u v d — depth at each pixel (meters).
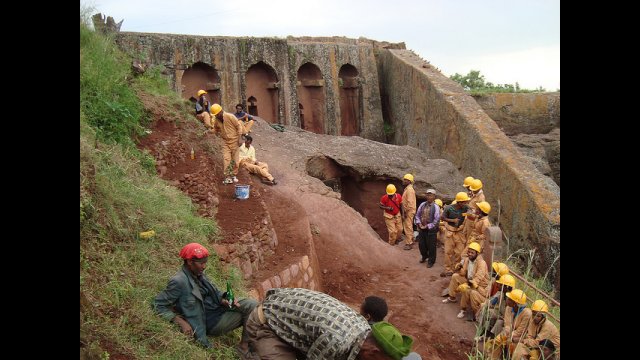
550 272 14.62
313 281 10.46
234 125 11.33
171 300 5.87
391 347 4.12
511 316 8.91
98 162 7.90
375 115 25.62
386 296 12.00
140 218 7.62
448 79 21.84
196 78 20.73
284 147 17.58
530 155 24.36
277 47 22.38
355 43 26.08
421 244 13.53
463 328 10.71
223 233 9.19
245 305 5.98
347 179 19.03
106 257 6.34
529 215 15.66
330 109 24.31
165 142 10.93
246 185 10.78
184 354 5.50
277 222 11.38
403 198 14.95
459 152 19.56
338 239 13.63
